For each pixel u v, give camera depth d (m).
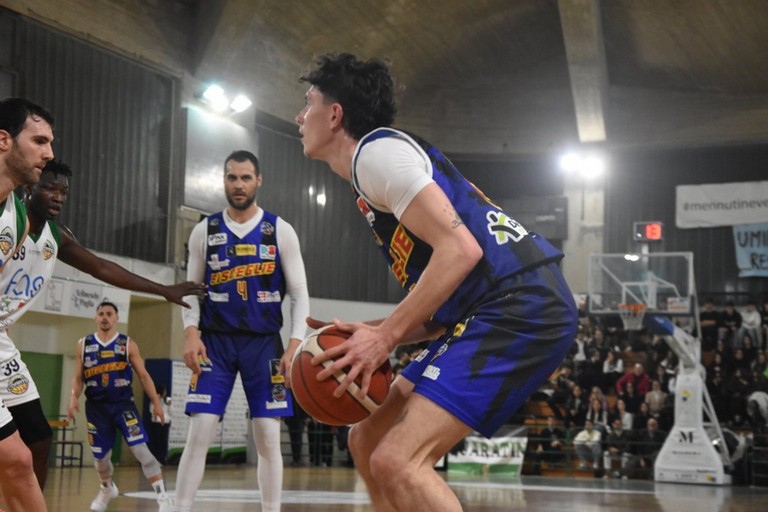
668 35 18.48
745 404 16.30
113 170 15.69
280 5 17.06
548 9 19.27
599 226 20.92
